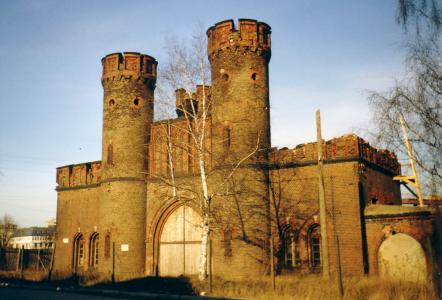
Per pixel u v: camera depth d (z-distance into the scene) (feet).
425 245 72.59
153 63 106.52
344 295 57.47
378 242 77.61
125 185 98.63
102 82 106.11
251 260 82.02
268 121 90.63
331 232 79.61
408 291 57.36
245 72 89.56
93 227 109.40
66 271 106.52
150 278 84.64
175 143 93.40
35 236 375.86
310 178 83.15
